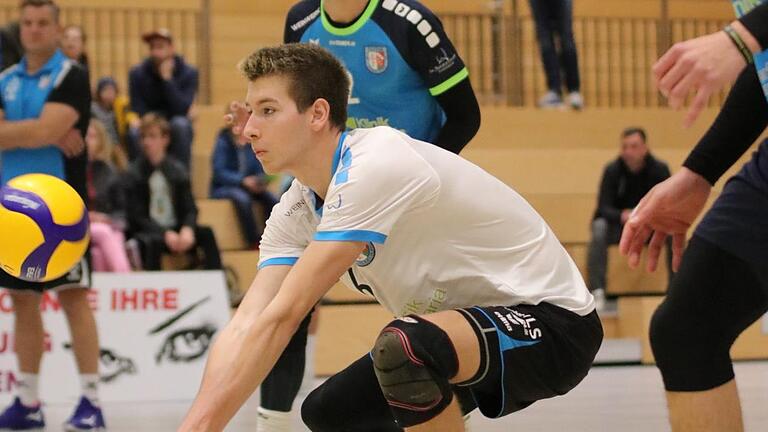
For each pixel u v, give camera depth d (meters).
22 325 11.21
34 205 8.41
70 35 17.61
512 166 19.66
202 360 14.12
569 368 5.45
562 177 19.80
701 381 5.40
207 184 19.38
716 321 5.38
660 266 18.20
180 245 15.79
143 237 15.77
